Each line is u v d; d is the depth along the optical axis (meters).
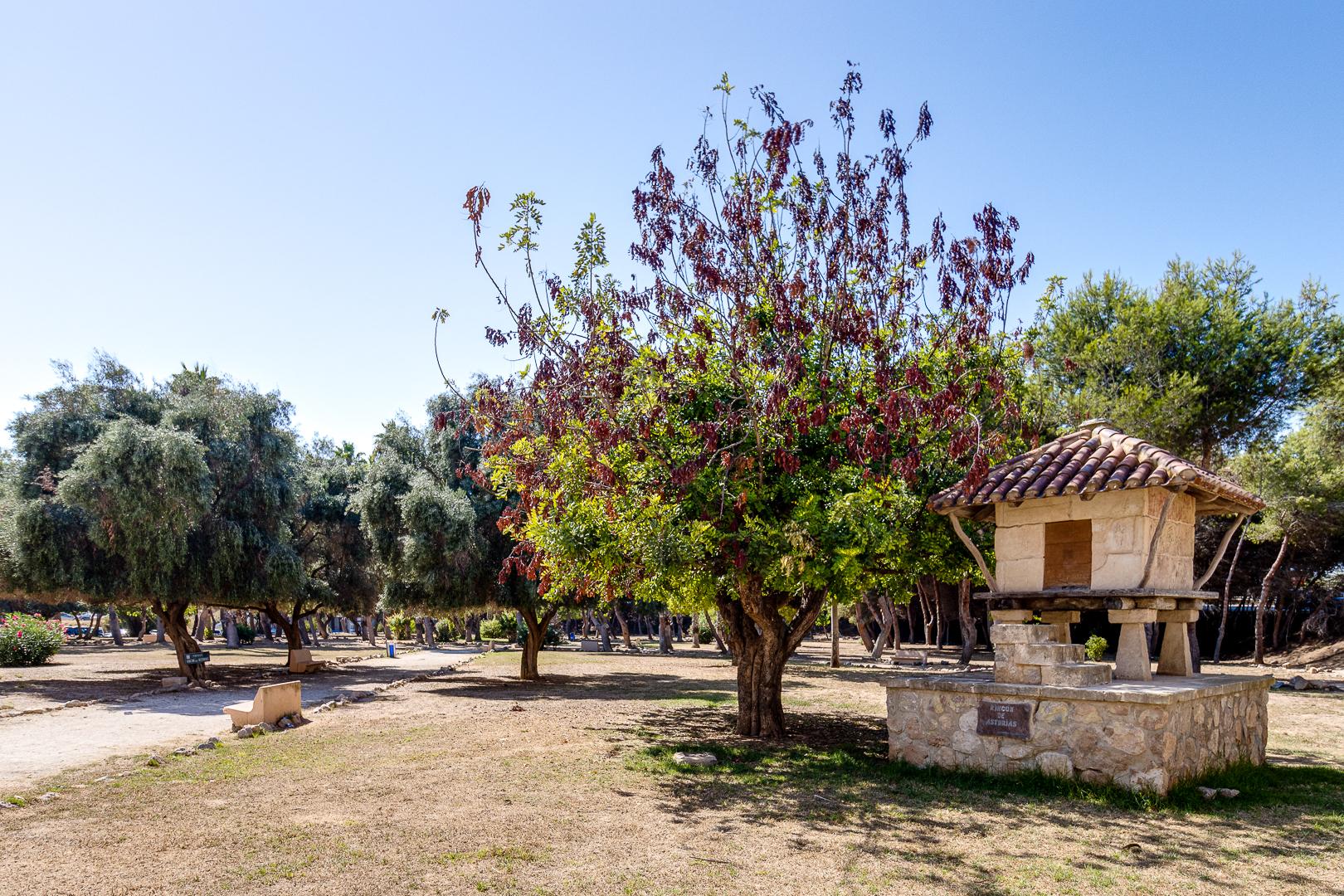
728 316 11.48
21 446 24.95
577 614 41.97
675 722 15.55
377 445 27.91
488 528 25.45
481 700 19.64
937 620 44.72
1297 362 22.61
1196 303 23.39
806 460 11.80
